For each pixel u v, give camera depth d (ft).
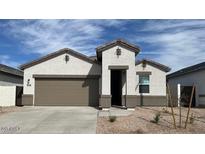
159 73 64.03
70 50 60.80
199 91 66.85
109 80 52.80
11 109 52.24
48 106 59.31
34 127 32.42
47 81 60.54
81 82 60.59
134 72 53.16
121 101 57.41
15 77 81.10
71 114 43.78
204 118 40.91
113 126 32.48
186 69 78.84
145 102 63.00
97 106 59.62
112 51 53.52
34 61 60.29
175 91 66.69
